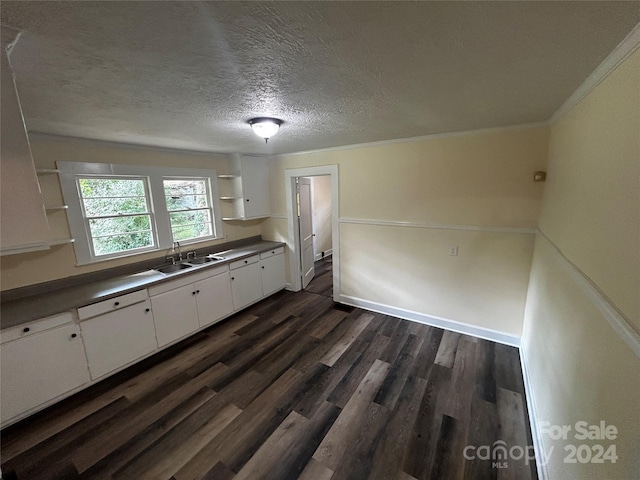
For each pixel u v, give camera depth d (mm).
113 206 3080
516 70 1360
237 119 2199
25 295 2471
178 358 2918
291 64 1272
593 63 1256
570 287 1513
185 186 3799
